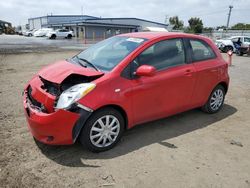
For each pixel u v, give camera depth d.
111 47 4.58
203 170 3.63
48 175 3.38
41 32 52.66
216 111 5.78
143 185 3.27
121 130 4.09
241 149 4.27
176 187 3.26
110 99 3.75
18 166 3.53
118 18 59.91
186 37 4.91
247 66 14.85
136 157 3.86
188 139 4.50
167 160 3.82
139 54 4.16
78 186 3.20
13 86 7.73
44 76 3.93
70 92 3.57
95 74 3.77
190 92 4.90
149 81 4.17
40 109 3.71
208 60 5.23
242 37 25.50
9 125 4.78
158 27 66.38
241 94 7.69
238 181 3.44
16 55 16.89
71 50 22.52
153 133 4.65
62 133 3.55
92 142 3.82
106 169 3.54
